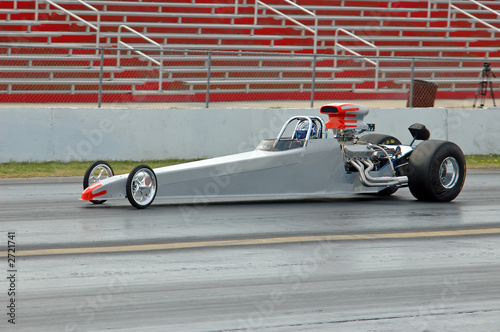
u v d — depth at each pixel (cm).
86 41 4975
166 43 5194
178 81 4688
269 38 5509
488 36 6488
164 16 5359
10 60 4447
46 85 4303
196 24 5362
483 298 1405
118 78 4603
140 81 4503
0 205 2252
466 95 5444
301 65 5341
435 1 6531
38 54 4606
